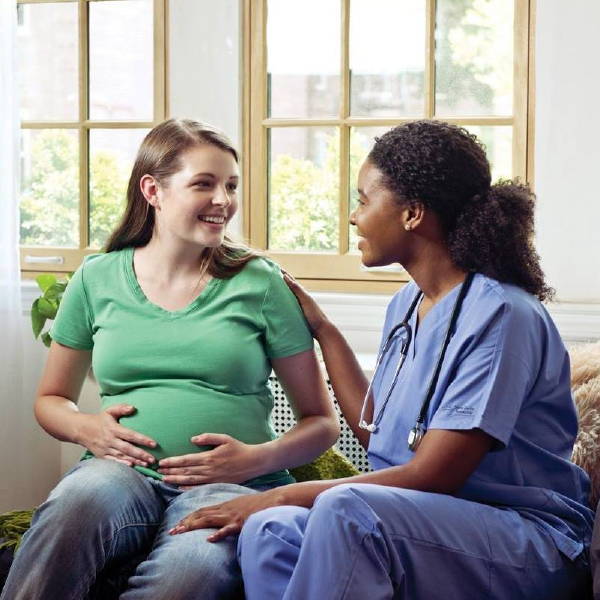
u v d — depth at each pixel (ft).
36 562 7.22
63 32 12.19
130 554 7.63
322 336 8.50
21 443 11.36
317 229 11.61
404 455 7.29
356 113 11.41
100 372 8.36
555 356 7.22
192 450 7.98
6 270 11.20
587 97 10.41
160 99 11.83
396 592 6.48
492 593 6.64
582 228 10.48
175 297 8.35
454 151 7.30
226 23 11.54
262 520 6.70
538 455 7.18
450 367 7.06
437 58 11.09
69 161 12.32
